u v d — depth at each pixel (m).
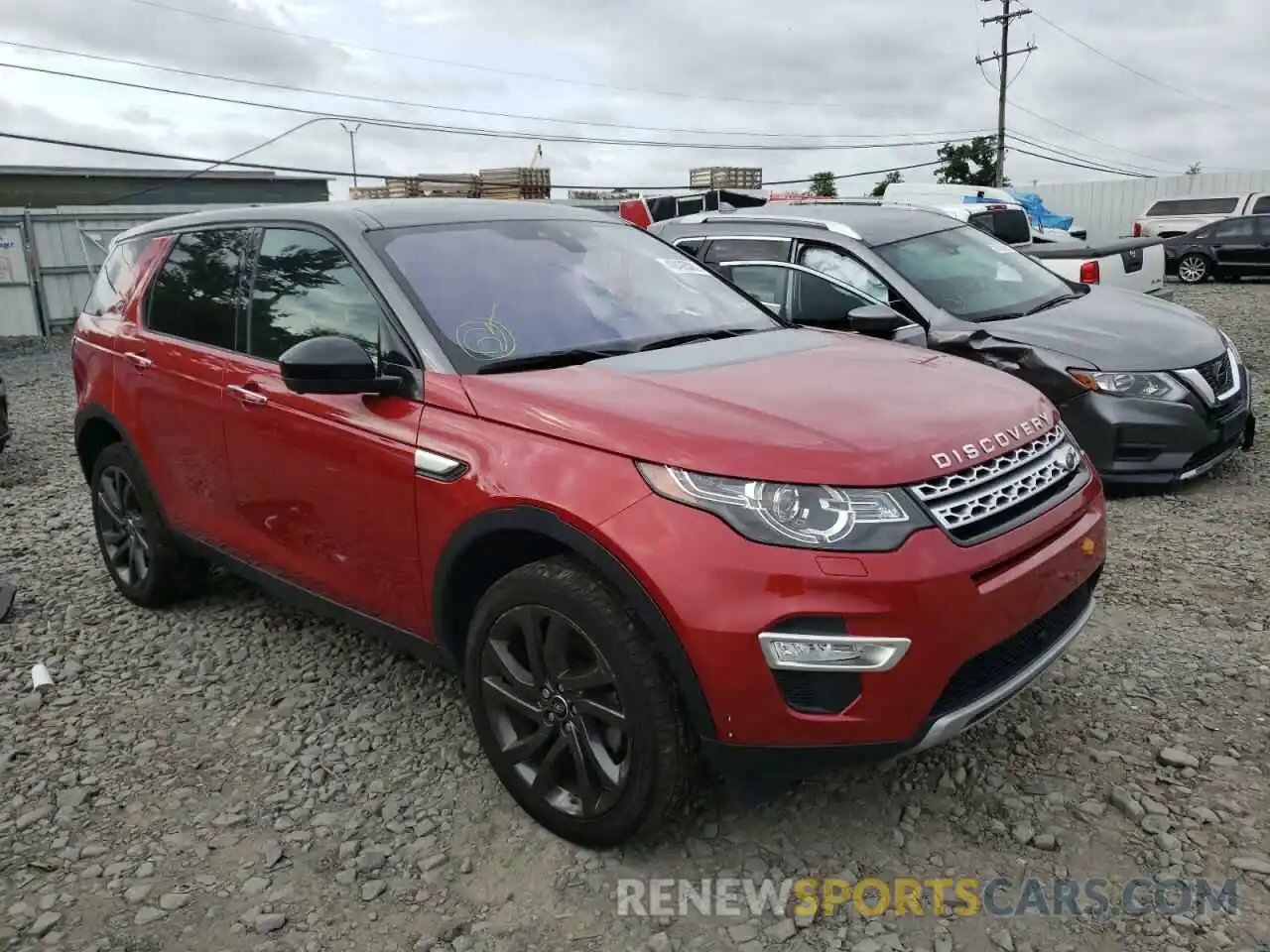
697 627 2.54
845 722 2.55
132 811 3.30
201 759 3.61
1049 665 3.00
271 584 4.00
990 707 2.76
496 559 3.19
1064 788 3.17
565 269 3.89
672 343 3.65
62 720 3.92
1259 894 2.67
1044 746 3.40
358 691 4.05
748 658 2.53
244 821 3.22
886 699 2.54
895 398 3.04
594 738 2.88
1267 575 4.76
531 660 2.95
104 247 20.91
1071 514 3.01
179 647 4.54
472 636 3.11
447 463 3.08
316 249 3.80
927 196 17.38
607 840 2.89
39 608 5.05
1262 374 10.05
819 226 6.85
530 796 3.06
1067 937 2.57
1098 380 5.81
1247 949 2.50
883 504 2.58
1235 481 6.30
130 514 4.93
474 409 3.09
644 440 2.73
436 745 3.62
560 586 2.80
